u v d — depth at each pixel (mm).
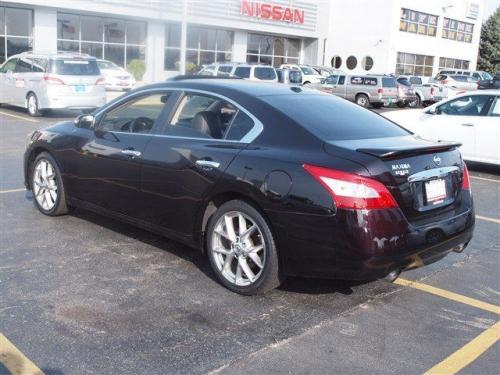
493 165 11805
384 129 4801
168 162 4789
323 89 28422
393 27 39781
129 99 5441
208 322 3965
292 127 4324
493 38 60594
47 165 6145
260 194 4133
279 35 38938
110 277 4672
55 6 26188
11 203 6727
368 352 3662
